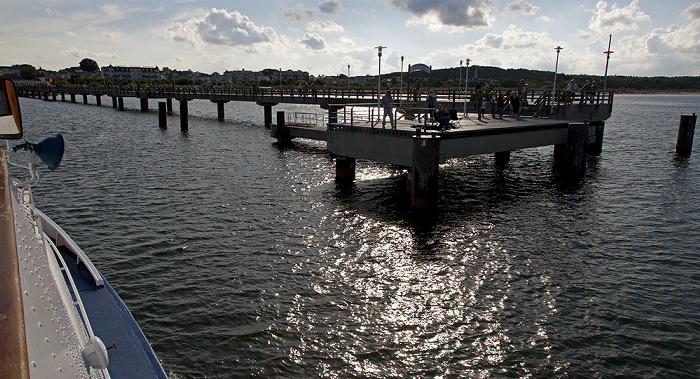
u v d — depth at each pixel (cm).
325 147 3584
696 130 5053
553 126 2447
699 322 1040
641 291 1182
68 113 7538
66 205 1886
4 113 420
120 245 1445
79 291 721
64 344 275
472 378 848
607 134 4753
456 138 1950
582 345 948
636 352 928
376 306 1088
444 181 2430
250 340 946
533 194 2153
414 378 845
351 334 973
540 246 1477
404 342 950
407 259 1360
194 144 3744
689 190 2256
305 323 1011
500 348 934
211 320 1016
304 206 1891
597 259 1381
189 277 1224
